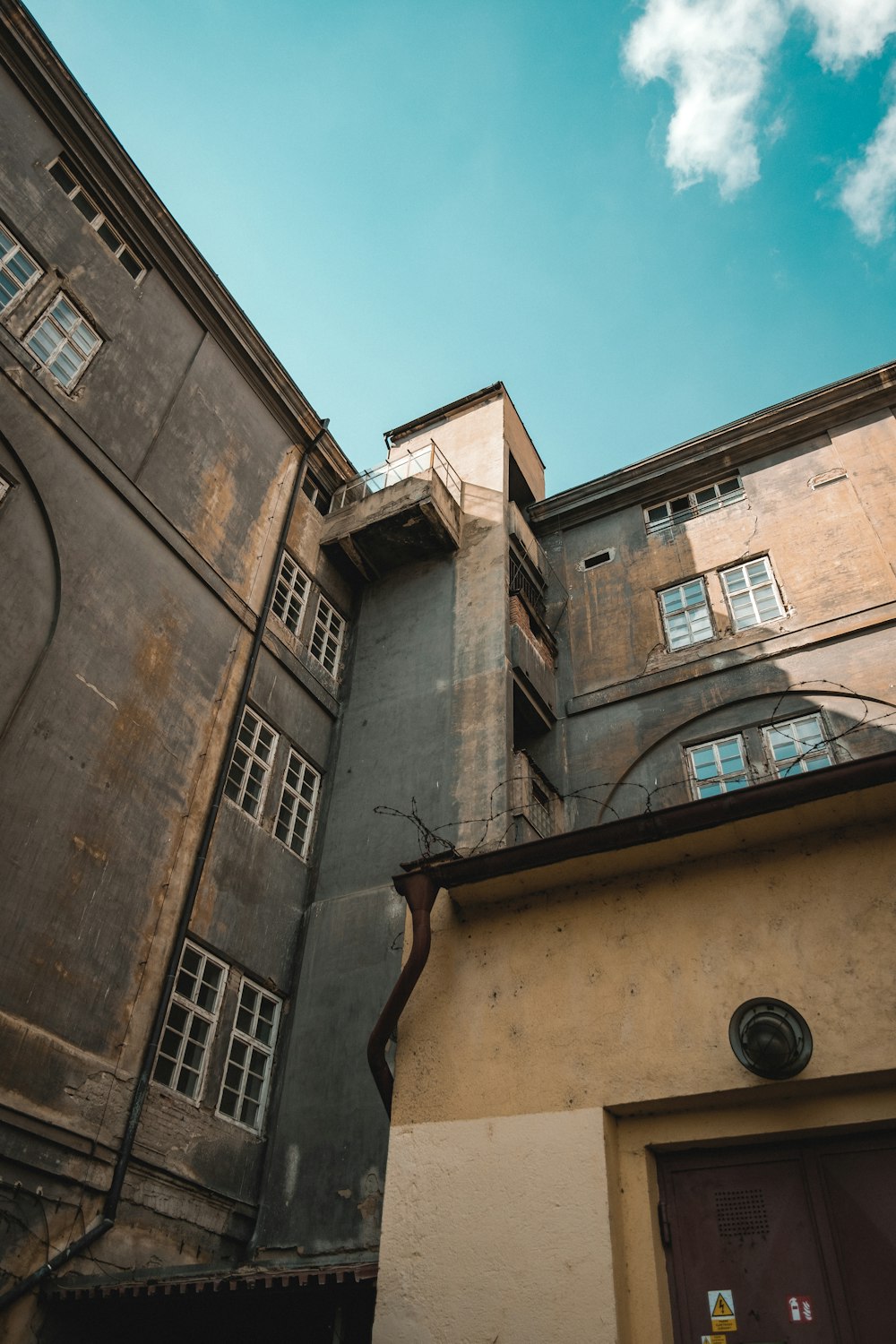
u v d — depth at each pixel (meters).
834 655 15.01
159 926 11.31
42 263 13.09
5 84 13.30
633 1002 6.06
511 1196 5.59
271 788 14.32
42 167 13.59
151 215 15.16
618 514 20.20
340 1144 11.26
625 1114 5.80
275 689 15.12
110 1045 10.17
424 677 16.12
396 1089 6.46
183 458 14.54
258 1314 8.32
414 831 13.98
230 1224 10.86
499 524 17.83
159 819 11.87
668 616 17.72
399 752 15.24
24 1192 8.76
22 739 10.31
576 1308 5.03
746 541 17.70
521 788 14.26
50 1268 8.63
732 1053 5.55
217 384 15.98
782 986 5.65
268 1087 12.21
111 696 11.69
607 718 16.58
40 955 9.73
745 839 6.30
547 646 18.06
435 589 17.48
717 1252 5.27
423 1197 5.86
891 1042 5.18
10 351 11.97
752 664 15.77
